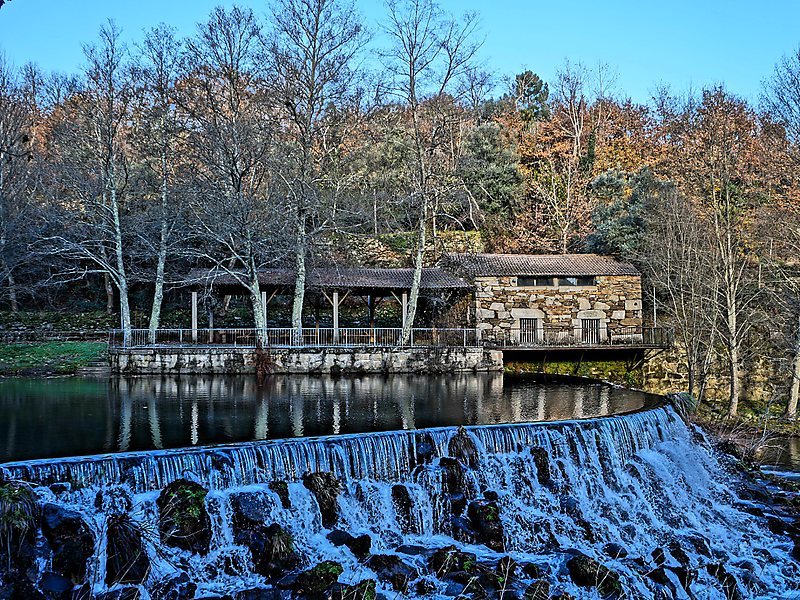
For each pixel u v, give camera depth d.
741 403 31.56
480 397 22.88
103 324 37.94
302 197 30.31
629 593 12.43
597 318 34.16
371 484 14.27
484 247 44.91
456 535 13.98
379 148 44.50
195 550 11.90
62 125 32.19
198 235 31.98
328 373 29.91
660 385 33.53
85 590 10.66
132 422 17.42
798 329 29.12
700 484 18.66
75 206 35.66
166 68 31.44
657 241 34.75
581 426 17.16
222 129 30.08
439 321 36.25
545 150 54.00
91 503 11.98
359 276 33.19
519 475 15.67
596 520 15.41
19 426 16.80
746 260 34.19
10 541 10.57
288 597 11.16
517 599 11.60
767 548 15.43
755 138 38.75
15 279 41.16
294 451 14.01
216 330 33.03
